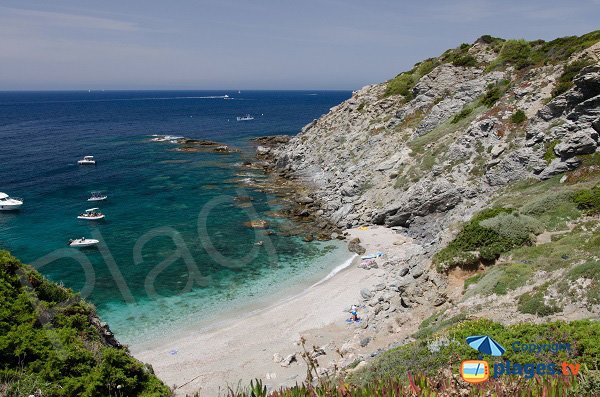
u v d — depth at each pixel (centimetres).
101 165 8288
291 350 2762
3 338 1388
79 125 15700
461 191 4338
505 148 4291
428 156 5238
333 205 5600
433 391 704
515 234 2678
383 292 3344
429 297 2694
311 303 3391
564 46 5641
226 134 12794
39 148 10238
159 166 8144
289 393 756
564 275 2025
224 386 2409
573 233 2531
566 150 3453
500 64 6203
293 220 5300
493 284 2261
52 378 1355
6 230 4878
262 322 3152
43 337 1453
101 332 1745
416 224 4653
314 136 8512
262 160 8650
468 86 6156
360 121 7862
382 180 5541
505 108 4756
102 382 1417
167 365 2655
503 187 3909
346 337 2831
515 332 1527
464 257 2677
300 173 7438
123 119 18288
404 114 6975
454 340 1658
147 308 3362
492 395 694
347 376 1836
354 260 4200
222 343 2894
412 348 1788
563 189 3038
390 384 728
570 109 3841
